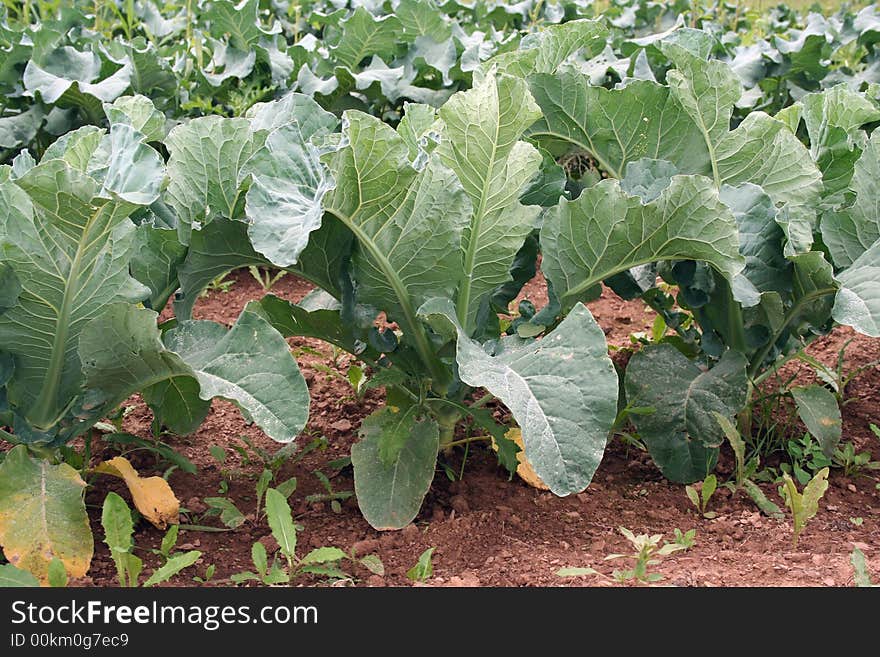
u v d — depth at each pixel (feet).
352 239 10.50
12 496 9.68
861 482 12.30
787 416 13.65
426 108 11.78
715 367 12.07
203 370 9.62
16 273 9.45
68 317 10.00
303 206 9.27
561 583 9.64
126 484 11.45
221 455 12.05
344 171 9.41
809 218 11.93
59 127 18.54
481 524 11.01
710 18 31.89
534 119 9.84
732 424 11.69
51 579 8.66
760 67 21.79
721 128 11.91
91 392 10.44
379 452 10.87
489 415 11.07
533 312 11.73
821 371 14.21
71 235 9.12
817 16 24.62
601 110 12.55
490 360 9.95
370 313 11.05
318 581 9.82
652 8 30.73
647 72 16.48
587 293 11.67
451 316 10.20
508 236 10.60
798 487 12.05
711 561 10.14
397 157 9.35
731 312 11.98
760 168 12.03
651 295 12.65
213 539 10.68
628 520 11.23
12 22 23.54
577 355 9.56
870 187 11.72
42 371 10.23
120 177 9.21
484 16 28.73
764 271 11.50
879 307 10.42
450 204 10.05
